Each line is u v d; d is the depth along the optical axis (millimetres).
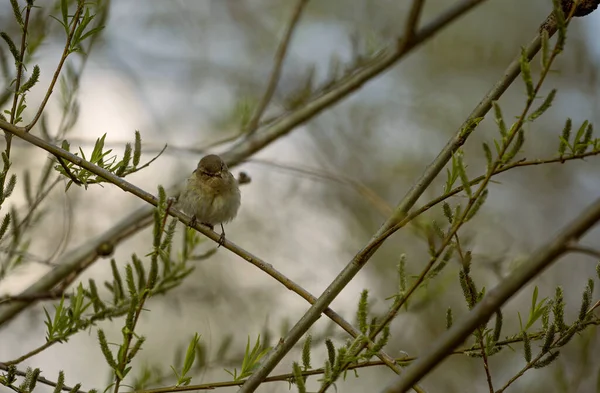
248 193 12352
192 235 5348
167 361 10094
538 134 13367
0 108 5508
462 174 3369
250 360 4266
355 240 12008
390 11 12516
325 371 3549
